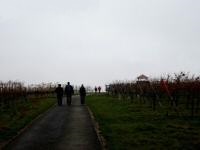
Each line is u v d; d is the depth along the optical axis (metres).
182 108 30.44
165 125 21.05
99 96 70.69
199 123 21.59
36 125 23.23
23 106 40.78
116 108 34.62
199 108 30.03
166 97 38.25
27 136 18.70
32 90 66.31
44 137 18.30
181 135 17.61
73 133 19.50
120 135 18.23
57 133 19.59
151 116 25.84
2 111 33.72
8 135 18.98
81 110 35.06
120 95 54.88
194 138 16.84
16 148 15.50
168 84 32.78
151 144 15.79
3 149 15.29
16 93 45.56
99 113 30.36
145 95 40.44
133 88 45.66
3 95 39.62
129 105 37.53
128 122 23.34
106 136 18.14
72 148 15.32
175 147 15.04
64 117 28.09
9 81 49.62
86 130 20.58
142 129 19.86
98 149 15.05
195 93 27.44
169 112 27.89
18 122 24.53
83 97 45.38
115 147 15.26
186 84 30.22
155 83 39.38
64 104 46.50
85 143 16.44
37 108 37.75
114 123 23.16
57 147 15.59
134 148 15.00
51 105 44.44
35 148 15.45
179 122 22.22
